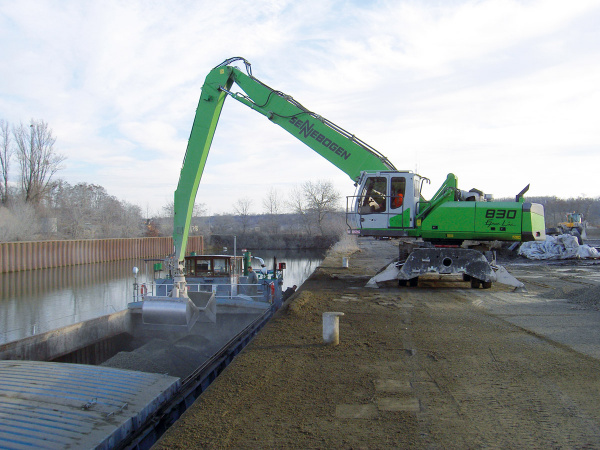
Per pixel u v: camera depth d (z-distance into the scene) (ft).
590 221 394.73
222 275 59.52
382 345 28.73
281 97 56.90
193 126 55.21
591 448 14.94
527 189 52.80
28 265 162.09
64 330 47.96
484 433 16.21
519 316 37.40
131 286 127.24
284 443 15.80
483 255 52.39
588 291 44.86
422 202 54.90
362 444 15.56
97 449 18.04
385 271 55.06
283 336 31.60
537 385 21.07
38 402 22.29
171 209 340.59
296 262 202.18
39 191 233.76
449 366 24.21
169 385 26.37
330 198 321.11
